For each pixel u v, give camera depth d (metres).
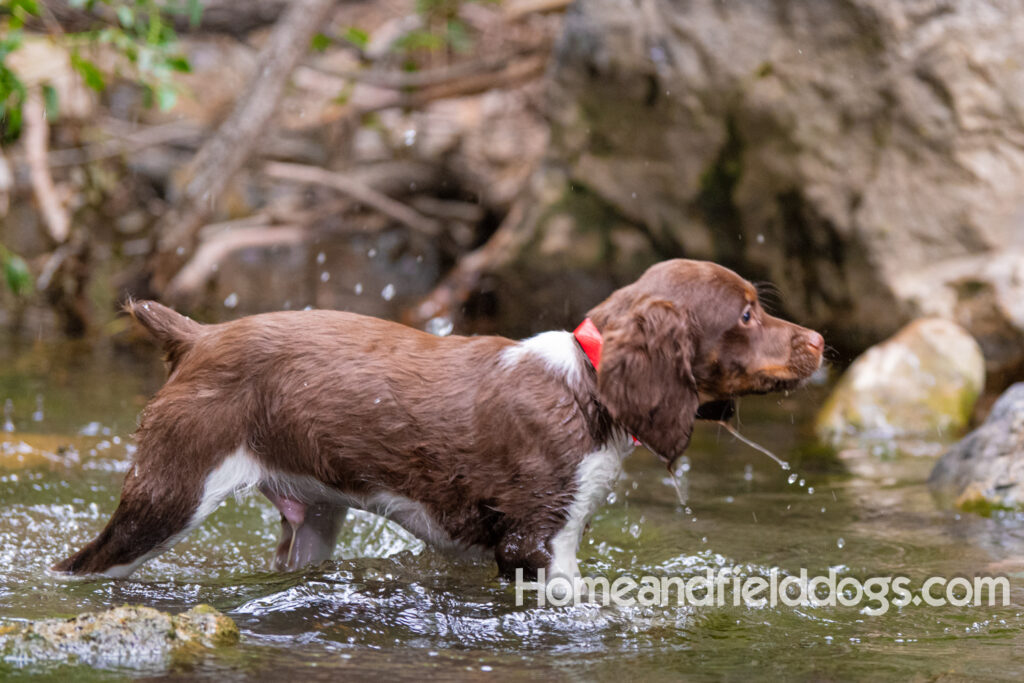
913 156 9.14
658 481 6.71
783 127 9.45
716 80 9.64
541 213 10.40
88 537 5.39
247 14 11.48
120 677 3.58
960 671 3.88
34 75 11.30
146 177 12.90
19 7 7.59
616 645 4.15
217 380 4.60
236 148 10.66
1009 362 8.67
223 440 4.59
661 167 9.95
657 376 4.48
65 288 10.87
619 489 6.51
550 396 4.59
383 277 12.96
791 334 4.84
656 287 4.73
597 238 10.27
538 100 12.90
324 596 4.56
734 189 9.73
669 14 9.81
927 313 8.95
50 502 5.83
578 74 10.22
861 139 9.28
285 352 4.65
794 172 9.45
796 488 6.57
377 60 12.89
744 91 9.55
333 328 4.75
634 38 9.91
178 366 4.71
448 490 4.63
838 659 4.01
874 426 8.04
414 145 13.17
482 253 11.18
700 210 9.89
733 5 9.64
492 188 12.64
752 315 4.80
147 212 12.47
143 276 10.96
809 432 7.98
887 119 9.20
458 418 4.61
